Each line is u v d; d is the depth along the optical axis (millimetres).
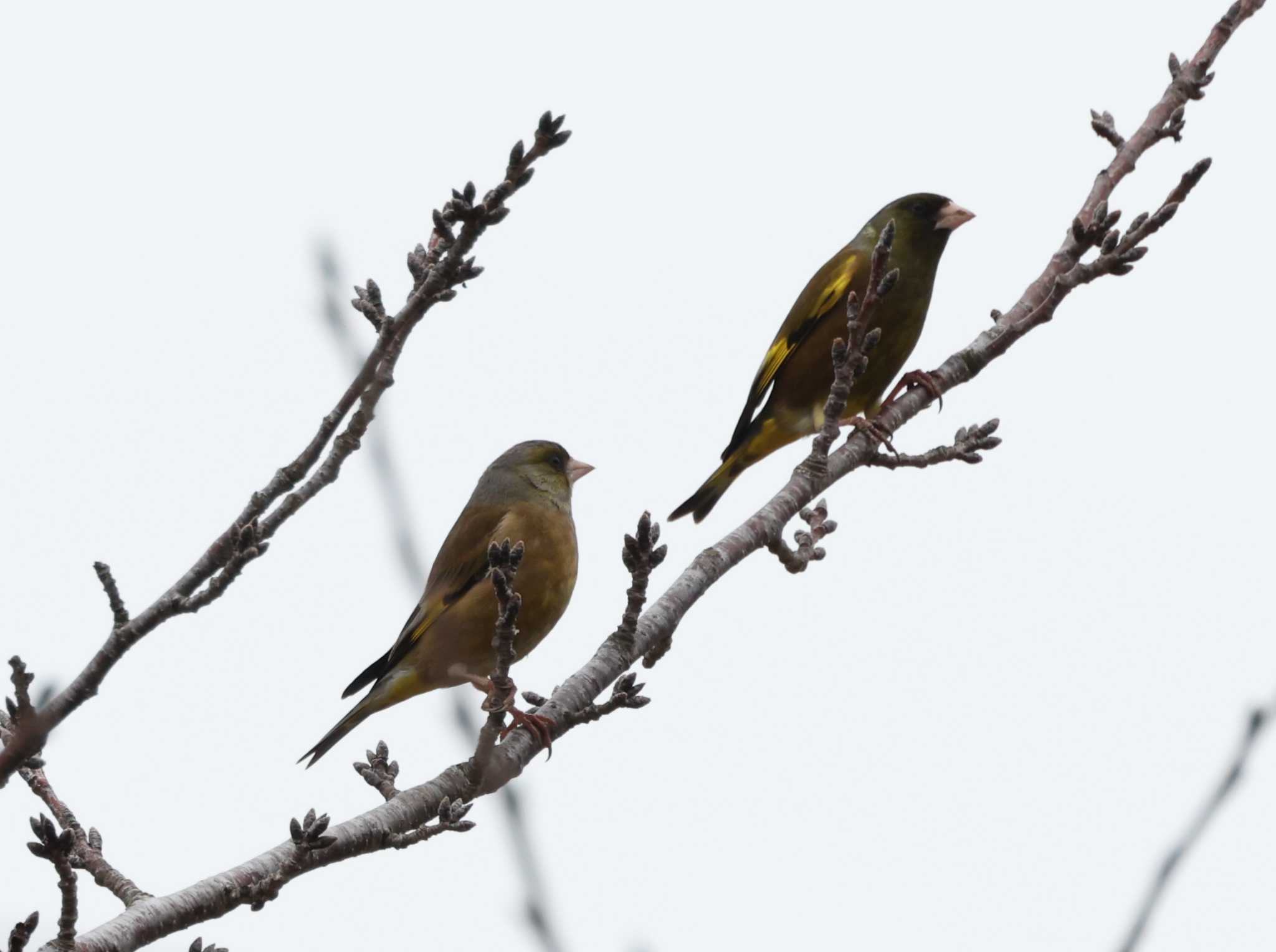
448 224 7180
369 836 8336
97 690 6914
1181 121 13234
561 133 7090
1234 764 5484
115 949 7168
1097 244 12367
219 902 7648
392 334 7273
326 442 7332
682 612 10438
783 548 11391
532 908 5680
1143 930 5430
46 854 6547
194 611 7078
